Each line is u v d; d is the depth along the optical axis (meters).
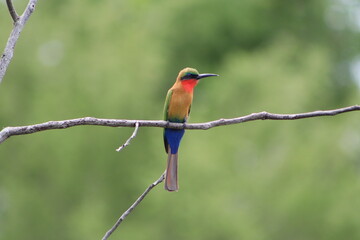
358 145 19.58
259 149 20.08
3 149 18.59
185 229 16.45
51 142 18.12
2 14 21.52
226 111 24.08
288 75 25.20
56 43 21.27
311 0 33.53
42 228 18.47
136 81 19.77
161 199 16.72
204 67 30.53
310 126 22.03
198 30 30.44
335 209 17.17
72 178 18.11
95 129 18.22
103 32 21.97
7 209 18.91
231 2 31.00
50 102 18.73
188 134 19.66
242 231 16.41
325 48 32.28
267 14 32.50
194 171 17.06
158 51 24.39
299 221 17.30
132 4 31.48
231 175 18.17
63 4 24.09
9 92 19.48
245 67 24.81
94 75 19.30
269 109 23.05
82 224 17.06
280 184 17.89
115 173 18.27
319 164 18.11
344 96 33.19
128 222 17.56
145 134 18.83
